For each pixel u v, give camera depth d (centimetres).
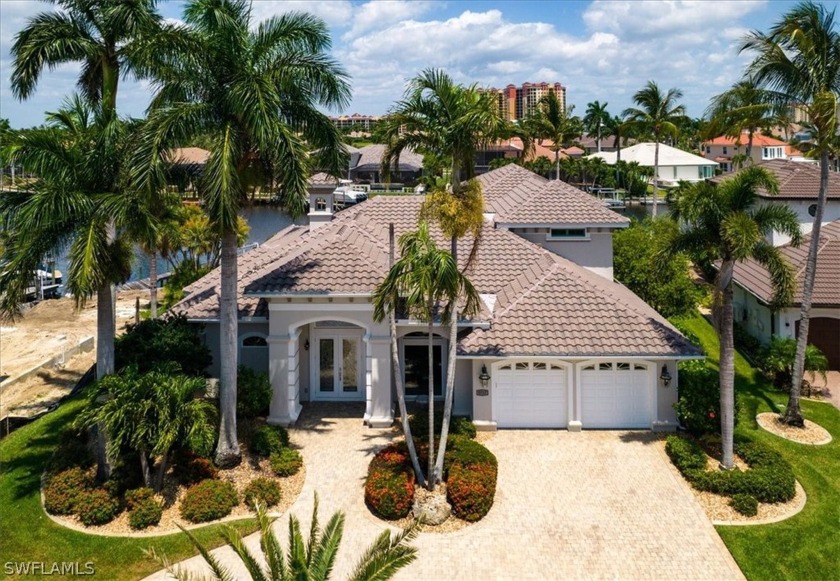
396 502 1822
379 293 1881
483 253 2839
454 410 2525
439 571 1602
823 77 2183
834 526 1781
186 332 2417
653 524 1791
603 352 2261
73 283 1675
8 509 1870
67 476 1936
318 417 2495
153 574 1606
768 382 2895
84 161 1853
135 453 1998
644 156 8656
